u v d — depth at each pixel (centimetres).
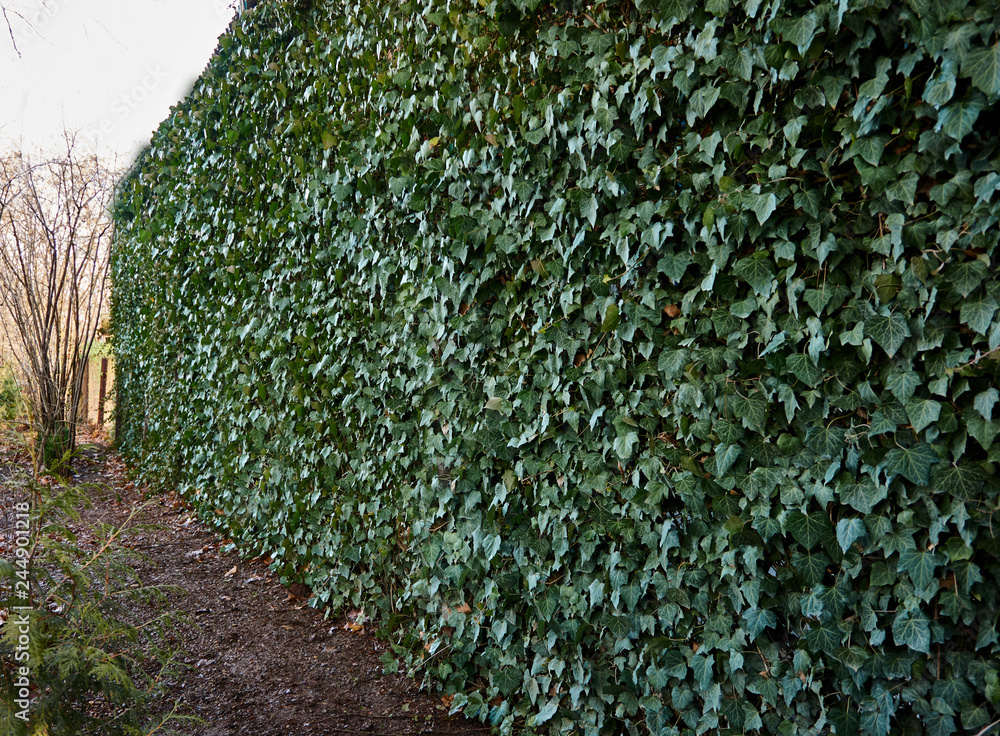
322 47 360
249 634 319
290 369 379
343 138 336
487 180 249
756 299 167
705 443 179
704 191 177
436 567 271
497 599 244
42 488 190
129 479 682
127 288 760
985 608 136
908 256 144
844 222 152
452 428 267
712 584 180
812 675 158
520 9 226
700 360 178
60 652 166
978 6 127
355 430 333
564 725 220
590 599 210
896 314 144
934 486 140
